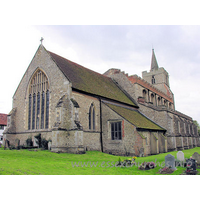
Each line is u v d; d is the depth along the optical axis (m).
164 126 38.22
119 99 36.28
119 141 28.27
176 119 43.59
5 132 31.42
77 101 27.02
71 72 30.48
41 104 29.39
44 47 30.47
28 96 31.66
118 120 28.88
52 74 28.22
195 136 60.09
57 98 26.86
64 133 24.92
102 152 27.83
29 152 22.91
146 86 47.44
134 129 27.19
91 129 28.94
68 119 25.50
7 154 20.34
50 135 26.72
